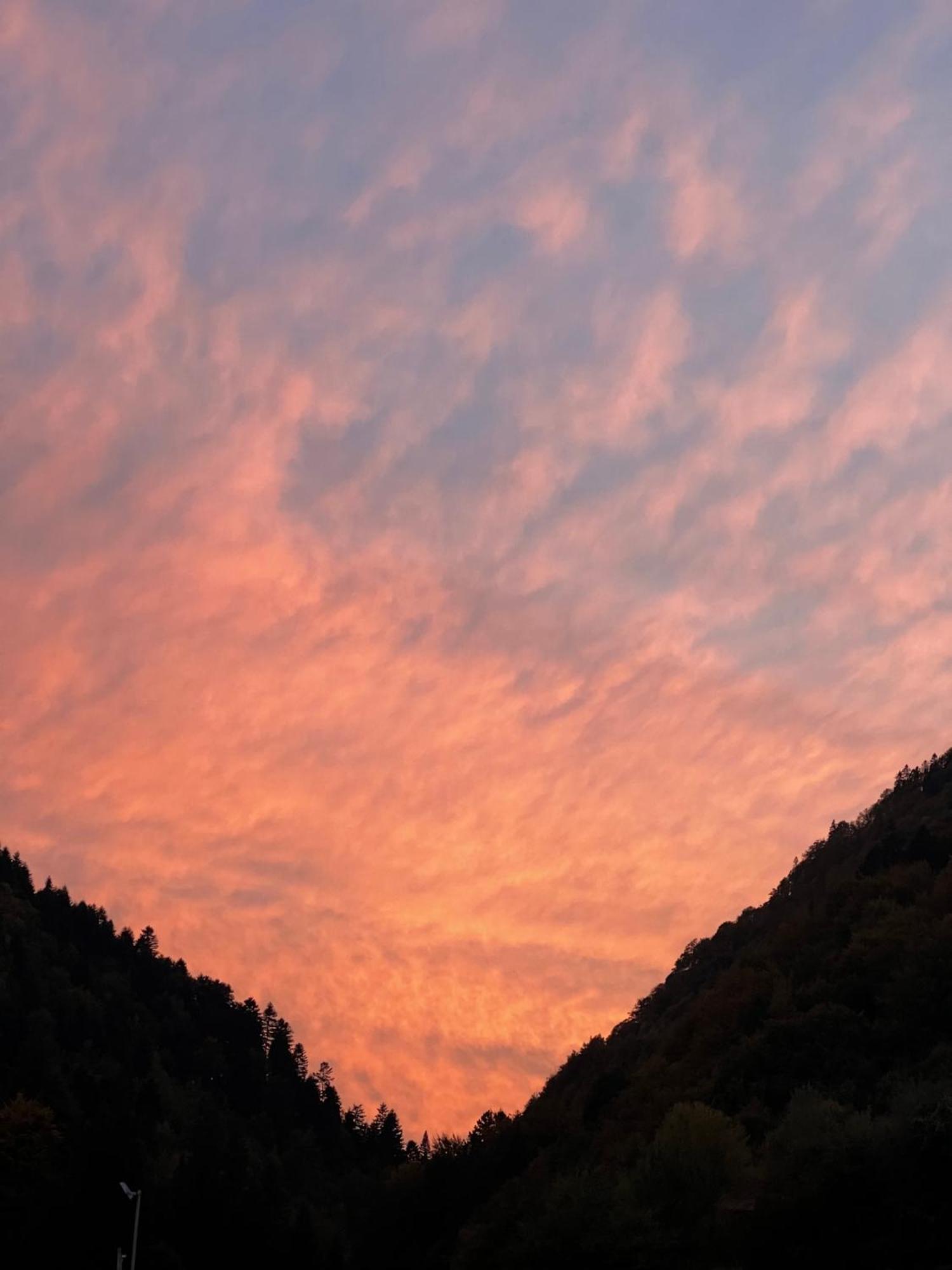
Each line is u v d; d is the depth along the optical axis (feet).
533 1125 419.74
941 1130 202.80
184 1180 460.55
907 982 313.32
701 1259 220.43
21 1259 400.06
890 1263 191.21
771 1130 270.05
